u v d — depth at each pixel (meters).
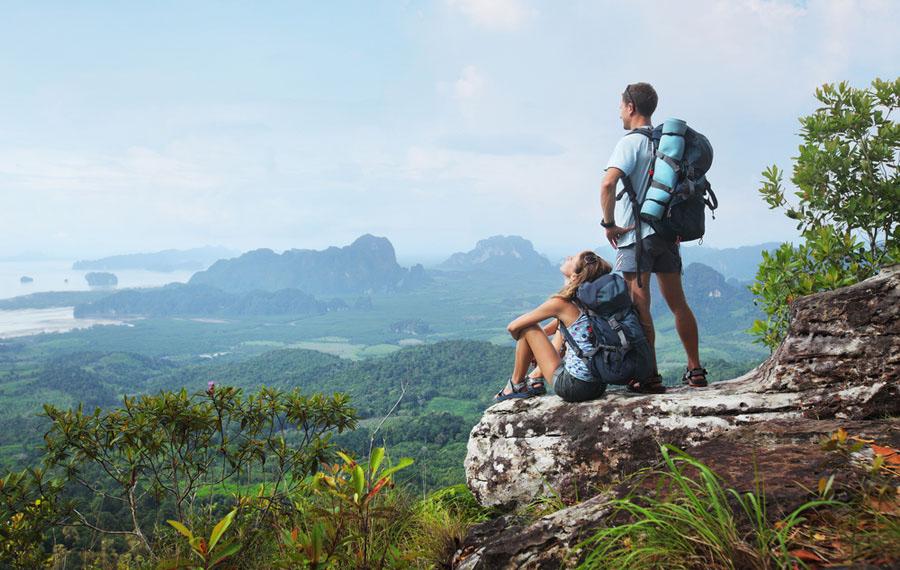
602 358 2.77
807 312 2.83
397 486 3.29
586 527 1.87
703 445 2.26
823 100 4.86
